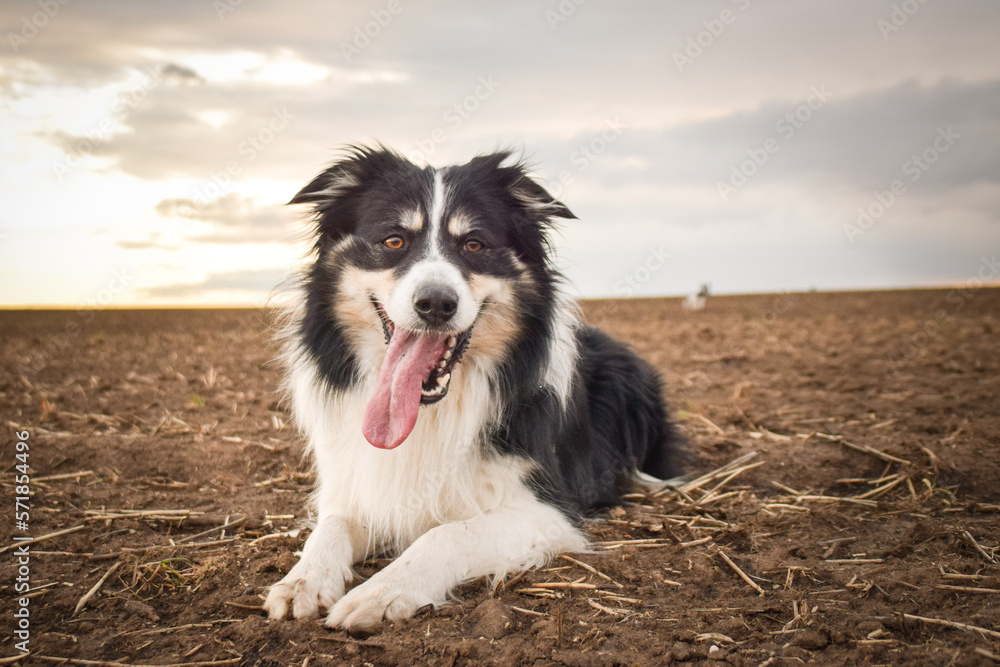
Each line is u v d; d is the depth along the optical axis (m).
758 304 6.73
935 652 0.61
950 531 0.79
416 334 0.77
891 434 1.17
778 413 1.35
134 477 1.02
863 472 1.03
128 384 1.68
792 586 0.73
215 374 1.84
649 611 0.69
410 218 0.81
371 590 0.69
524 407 0.82
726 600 0.71
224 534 0.85
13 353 2.39
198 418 1.30
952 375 1.77
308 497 0.95
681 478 1.03
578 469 0.88
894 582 0.72
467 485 0.80
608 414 0.98
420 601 0.69
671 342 2.76
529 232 0.87
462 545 0.74
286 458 1.09
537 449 0.82
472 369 0.81
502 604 0.69
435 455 0.80
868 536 0.82
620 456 0.98
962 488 0.95
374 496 0.79
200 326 4.00
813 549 0.80
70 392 1.53
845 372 1.85
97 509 0.91
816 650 0.63
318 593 0.70
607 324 3.87
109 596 0.72
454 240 0.81
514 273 0.83
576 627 0.67
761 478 1.02
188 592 0.73
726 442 1.15
